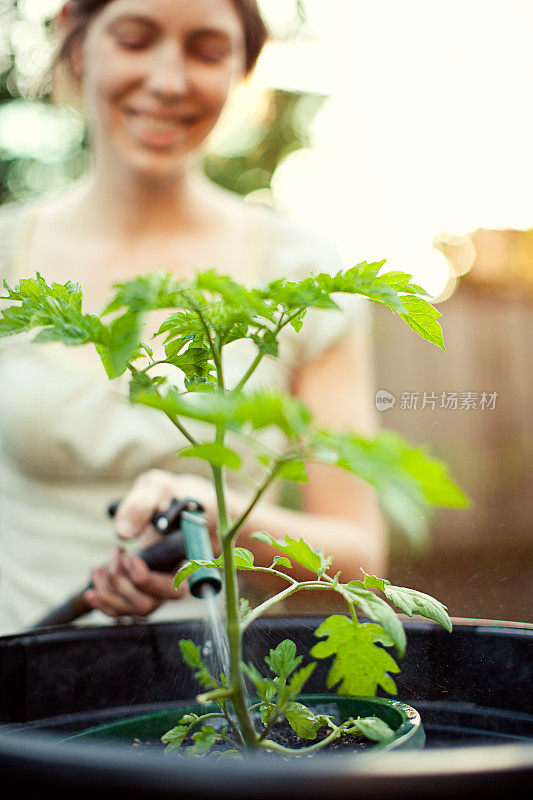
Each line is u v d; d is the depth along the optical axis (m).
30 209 1.77
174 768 0.24
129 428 1.43
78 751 0.26
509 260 3.77
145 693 0.60
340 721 0.51
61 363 1.45
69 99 1.74
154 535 0.94
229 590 0.43
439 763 0.24
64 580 1.43
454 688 0.56
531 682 0.54
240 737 0.48
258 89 2.27
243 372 1.41
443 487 0.25
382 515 1.51
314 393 1.59
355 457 0.27
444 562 0.76
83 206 1.65
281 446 1.46
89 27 1.45
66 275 1.61
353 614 0.48
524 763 0.25
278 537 1.31
